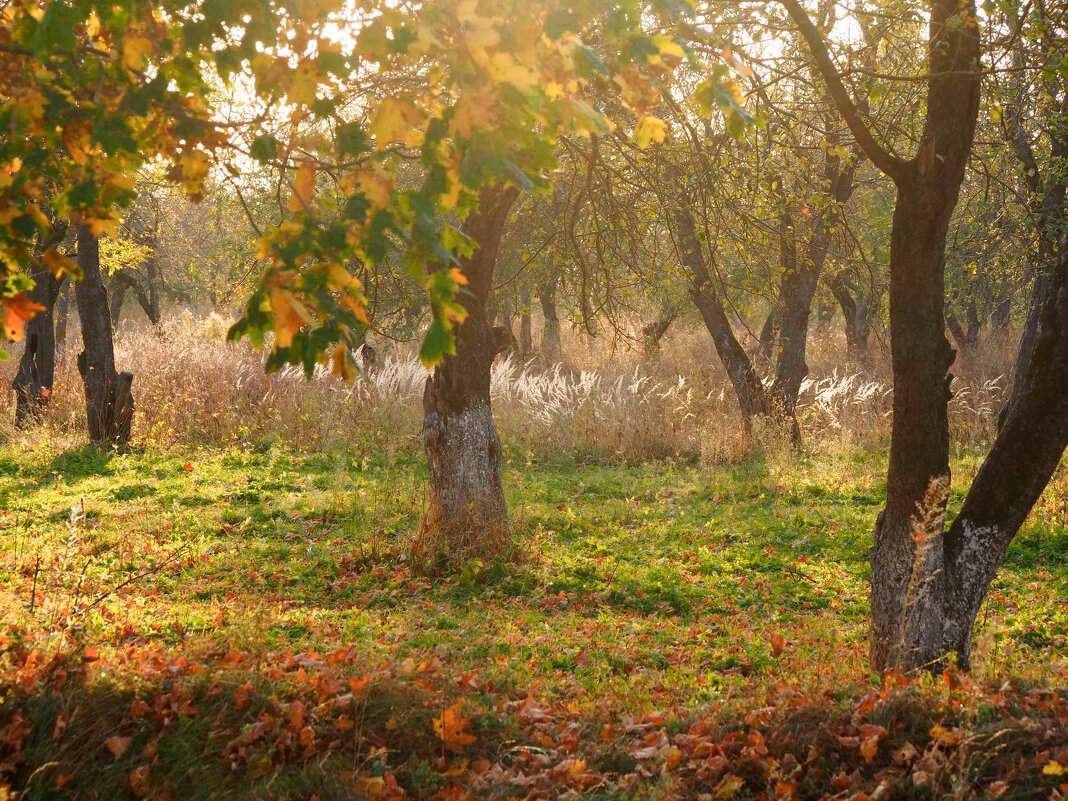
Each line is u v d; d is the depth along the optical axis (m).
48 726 3.96
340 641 6.38
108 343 15.79
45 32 2.89
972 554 5.71
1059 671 5.59
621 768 4.24
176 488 12.96
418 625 7.25
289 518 11.48
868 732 4.07
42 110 3.06
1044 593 8.58
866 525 11.24
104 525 10.66
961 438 16.33
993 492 5.66
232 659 4.84
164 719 4.12
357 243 2.89
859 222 17.72
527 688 5.39
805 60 7.36
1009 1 6.25
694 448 16.42
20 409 16.41
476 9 2.92
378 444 16.39
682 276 11.84
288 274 2.76
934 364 5.68
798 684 4.98
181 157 3.55
